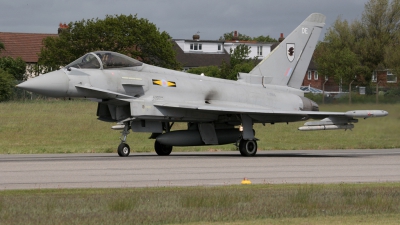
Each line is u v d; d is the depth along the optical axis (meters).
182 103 73.81
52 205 33.19
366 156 74.75
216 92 77.62
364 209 33.81
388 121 117.88
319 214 32.59
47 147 95.06
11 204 33.47
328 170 54.94
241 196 36.88
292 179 47.66
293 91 85.81
